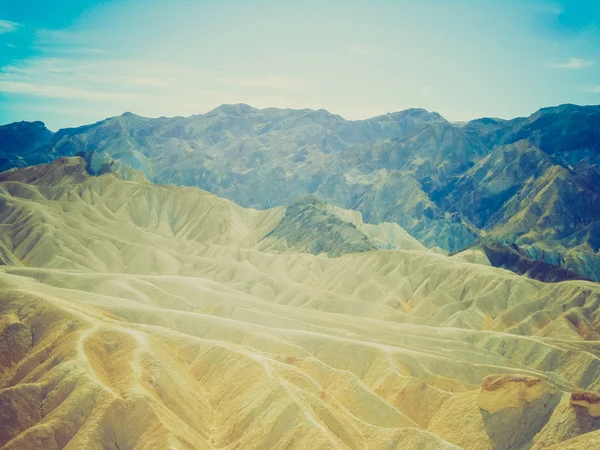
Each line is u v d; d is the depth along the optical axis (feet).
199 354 410.11
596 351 549.54
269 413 327.26
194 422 340.18
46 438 300.40
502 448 332.80
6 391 320.91
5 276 504.43
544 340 569.23
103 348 374.43
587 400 323.37
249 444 316.60
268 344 468.34
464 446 341.41
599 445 267.80
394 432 319.06
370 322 609.01
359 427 334.85
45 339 387.96
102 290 576.20
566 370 517.14
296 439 305.53
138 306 495.41
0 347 379.35
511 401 343.87
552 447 283.79
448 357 495.41
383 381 417.49
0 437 305.73
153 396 330.34
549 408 340.59
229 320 499.51
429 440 305.12
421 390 389.39
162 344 406.82
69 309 415.03
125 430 310.24
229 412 350.02
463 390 413.18
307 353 463.83
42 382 334.65
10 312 412.98
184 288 620.08
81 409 314.55
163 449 291.58
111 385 338.75
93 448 297.53
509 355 560.61
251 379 363.97
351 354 467.11
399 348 479.82
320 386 359.66
